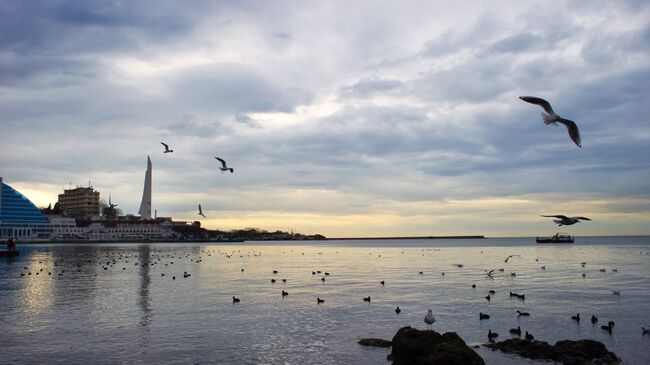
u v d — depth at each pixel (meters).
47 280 74.38
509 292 58.31
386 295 56.72
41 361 30.09
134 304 49.91
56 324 40.06
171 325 39.81
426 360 26.53
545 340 35.25
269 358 30.83
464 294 57.34
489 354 31.19
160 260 131.25
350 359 30.52
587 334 36.91
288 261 129.88
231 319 42.19
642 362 29.83
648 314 44.44
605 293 57.88
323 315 44.09
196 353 31.86
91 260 128.25
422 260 132.88
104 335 36.41
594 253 169.88
